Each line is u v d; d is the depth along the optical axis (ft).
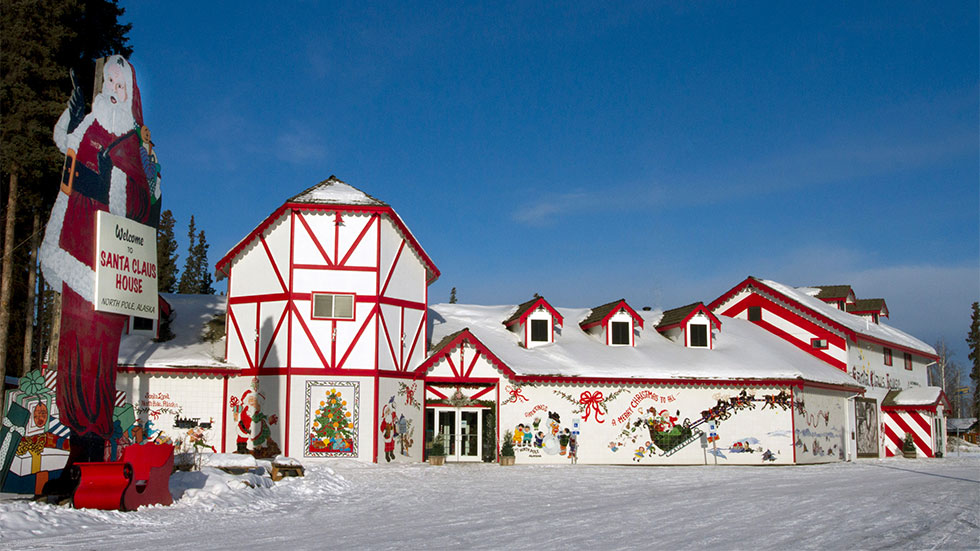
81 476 49.55
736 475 89.35
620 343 121.60
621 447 107.96
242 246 101.30
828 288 168.04
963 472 100.01
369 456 95.04
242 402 97.86
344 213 98.73
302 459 93.61
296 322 96.02
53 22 88.63
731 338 127.65
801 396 115.14
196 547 39.09
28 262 114.01
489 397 105.70
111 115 55.21
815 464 114.73
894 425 147.43
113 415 56.54
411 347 103.14
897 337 162.71
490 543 41.22
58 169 86.89
